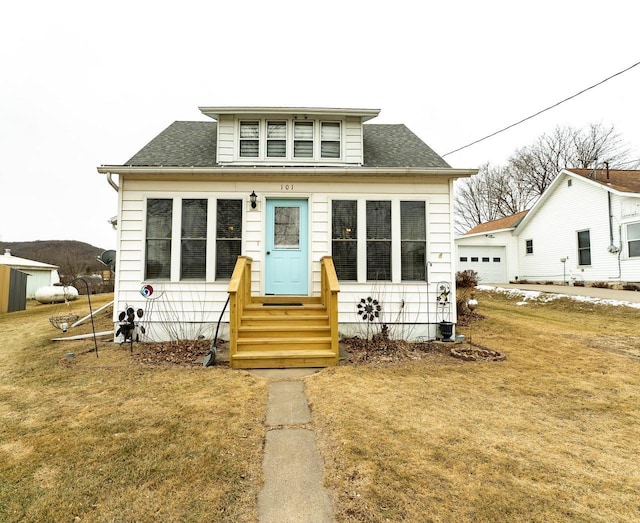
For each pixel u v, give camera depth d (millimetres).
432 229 6773
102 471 2395
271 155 7234
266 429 3070
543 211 15953
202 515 1984
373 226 6793
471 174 6617
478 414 3342
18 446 2730
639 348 5938
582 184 13867
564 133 25297
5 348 6461
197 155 7430
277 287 6738
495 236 17875
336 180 6824
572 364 5012
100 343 6434
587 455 2623
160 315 6484
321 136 7336
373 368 4863
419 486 2229
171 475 2354
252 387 4102
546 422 3186
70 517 1961
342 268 6734
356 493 2174
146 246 6578
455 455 2598
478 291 14492
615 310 9406
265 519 1964
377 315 6430
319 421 3213
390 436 2885
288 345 5281
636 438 2904
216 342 6184
